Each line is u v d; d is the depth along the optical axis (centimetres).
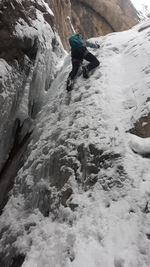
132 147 264
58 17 1155
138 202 211
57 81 580
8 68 455
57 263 206
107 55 508
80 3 1767
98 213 222
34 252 234
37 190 313
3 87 430
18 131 526
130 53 466
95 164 277
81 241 205
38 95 573
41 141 383
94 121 332
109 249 186
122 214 209
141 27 587
